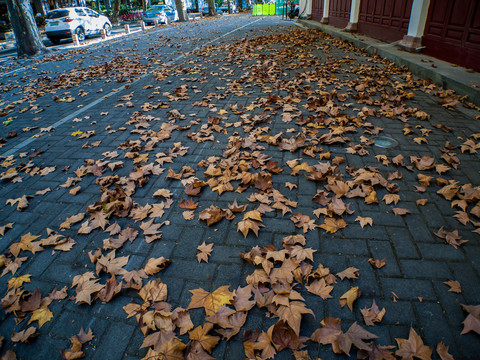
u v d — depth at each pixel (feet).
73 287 6.74
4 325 6.01
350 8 39.75
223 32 52.19
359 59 26.71
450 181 9.21
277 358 5.11
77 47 46.44
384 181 9.34
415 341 5.17
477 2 18.22
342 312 5.84
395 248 7.16
